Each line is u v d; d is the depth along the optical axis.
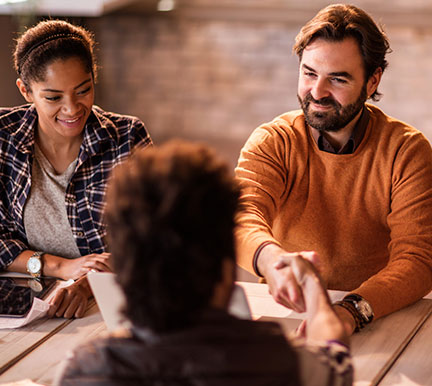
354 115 1.66
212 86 6.05
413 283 1.52
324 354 0.79
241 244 1.46
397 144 1.71
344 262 1.80
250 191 1.72
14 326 1.43
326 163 1.76
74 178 1.82
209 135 5.46
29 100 1.76
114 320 1.23
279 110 5.73
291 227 1.82
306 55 1.62
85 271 1.66
